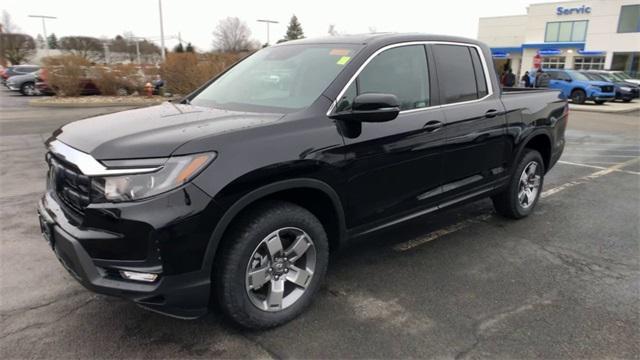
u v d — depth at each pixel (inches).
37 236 174.9
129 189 93.5
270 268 112.6
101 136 104.5
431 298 132.2
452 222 195.3
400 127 133.0
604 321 121.3
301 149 110.8
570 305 129.3
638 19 1390.3
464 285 140.1
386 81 135.5
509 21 1911.9
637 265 155.9
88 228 97.2
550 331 116.6
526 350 109.1
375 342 111.4
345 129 120.6
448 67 155.2
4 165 294.8
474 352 108.2
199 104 141.8
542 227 190.7
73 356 104.8
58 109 690.8
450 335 114.7
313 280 121.3
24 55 2020.2
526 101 184.1
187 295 98.9
